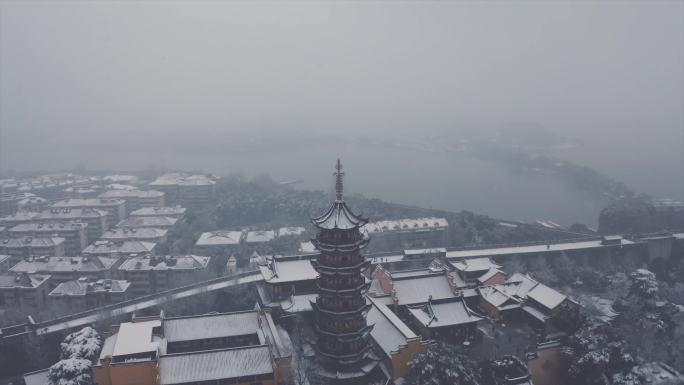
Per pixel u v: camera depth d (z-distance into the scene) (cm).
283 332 14500
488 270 19300
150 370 12075
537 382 14038
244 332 13850
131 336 12912
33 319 16875
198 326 13838
